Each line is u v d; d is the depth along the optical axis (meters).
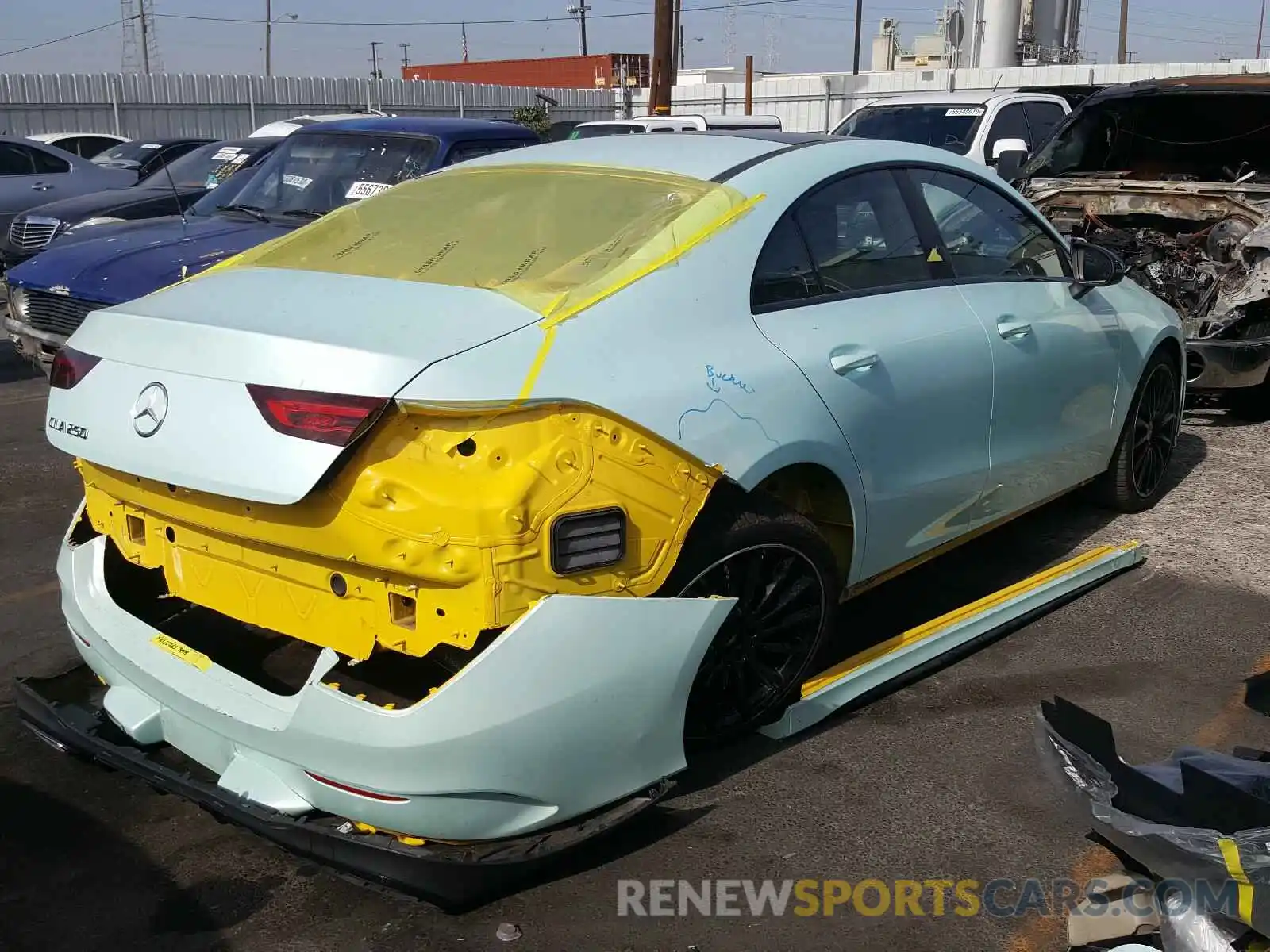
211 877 2.88
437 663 2.84
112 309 3.09
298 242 3.56
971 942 2.67
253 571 2.80
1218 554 5.04
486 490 2.50
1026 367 4.17
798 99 29.78
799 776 3.32
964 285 4.04
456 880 2.56
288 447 2.51
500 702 2.49
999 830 3.08
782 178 3.47
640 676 2.69
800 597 3.32
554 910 2.76
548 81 51.50
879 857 2.96
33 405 7.73
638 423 2.71
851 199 3.68
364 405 2.47
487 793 2.53
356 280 3.02
